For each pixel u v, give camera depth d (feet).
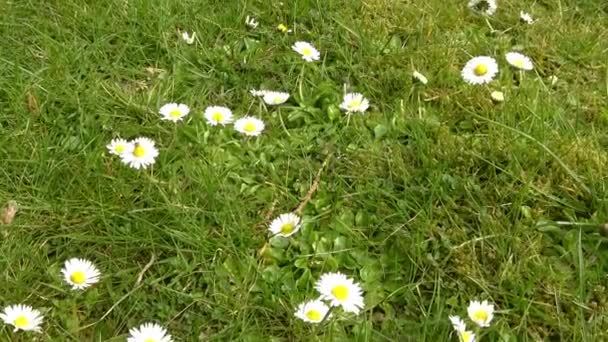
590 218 1.72
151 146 1.79
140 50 2.16
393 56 2.19
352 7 2.38
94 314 1.53
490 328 1.49
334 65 2.17
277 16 2.34
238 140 1.92
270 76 2.15
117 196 1.73
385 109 2.04
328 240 1.68
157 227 1.66
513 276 1.59
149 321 1.51
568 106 2.07
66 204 1.71
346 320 1.51
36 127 1.91
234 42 2.23
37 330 1.44
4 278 1.55
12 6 2.23
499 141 1.89
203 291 1.58
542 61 2.24
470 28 2.33
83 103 1.96
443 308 1.53
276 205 1.76
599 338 1.48
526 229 1.69
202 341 1.47
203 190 1.76
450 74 2.14
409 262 1.63
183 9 2.29
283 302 1.55
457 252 1.63
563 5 2.50
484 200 1.75
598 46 2.28
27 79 2.02
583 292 1.56
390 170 1.82
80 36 2.19
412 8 2.38
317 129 1.97
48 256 1.64
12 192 1.75
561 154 1.86
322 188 1.79
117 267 1.61
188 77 2.11
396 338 1.48
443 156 1.85
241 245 1.65
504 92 2.07
